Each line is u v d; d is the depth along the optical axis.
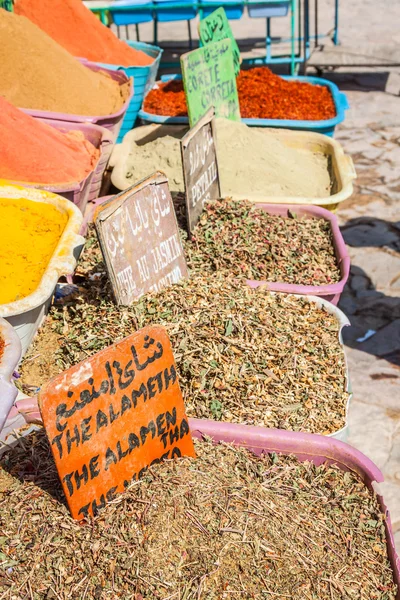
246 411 2.13
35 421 2.02
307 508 1.77
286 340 2.40
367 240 4.54
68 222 2.69
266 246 3.07
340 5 11.18
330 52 8.62
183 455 1.86
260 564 1.55
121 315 2.37
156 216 2.50
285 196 3.60
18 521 1.64
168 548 1.54
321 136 4.48
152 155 4.20
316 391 2.25
